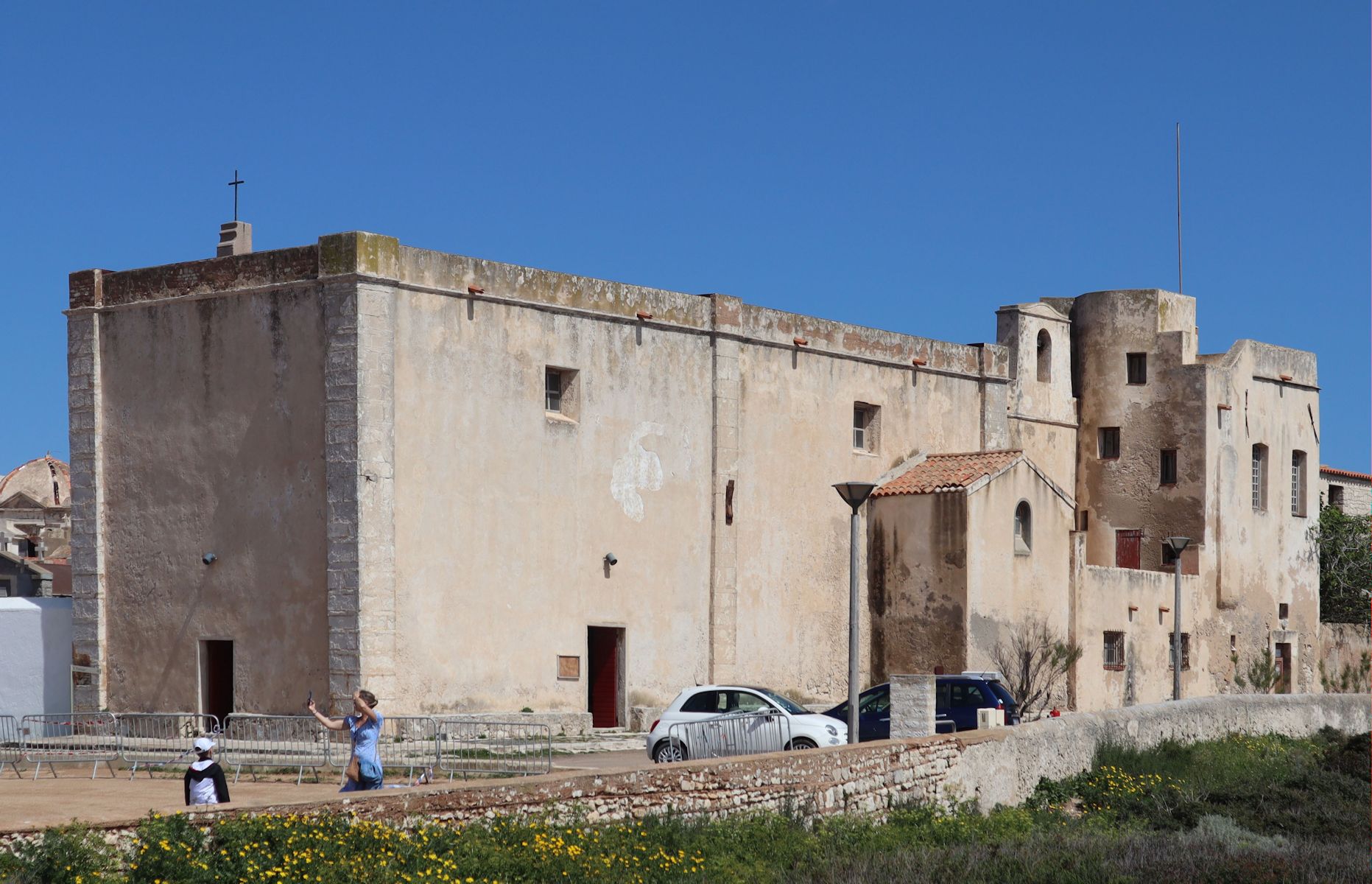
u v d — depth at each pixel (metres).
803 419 39.06
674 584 35.66
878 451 41.03
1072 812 27.38
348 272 29.88
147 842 14.65
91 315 33.25
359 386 29.77
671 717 29.33
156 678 32.12
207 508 31.72
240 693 31.00
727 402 37.00
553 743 31.31
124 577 32.72
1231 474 48.41
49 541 60.69
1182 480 47.38
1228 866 20.62
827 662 39.31
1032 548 40.59
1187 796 28.67
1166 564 47.47
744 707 29.47
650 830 19.16
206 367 31.94
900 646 39.44
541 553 32.88
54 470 68.38
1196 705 34.44
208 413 31.86
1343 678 53.56
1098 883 19.55
